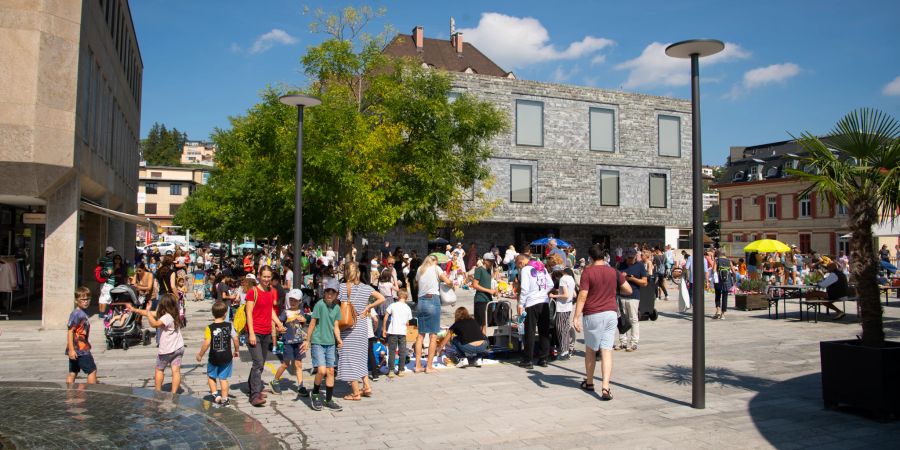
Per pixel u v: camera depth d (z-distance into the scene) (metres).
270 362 10.95
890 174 7.09
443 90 20.22
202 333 14.86
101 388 7.76
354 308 8.00
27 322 16.62
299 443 6.33
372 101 20.47
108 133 21.98
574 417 7.22
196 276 25.30
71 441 5.67
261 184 20.20
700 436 6.41
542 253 38.00
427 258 10.35
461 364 10.44
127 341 12.40
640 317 14.79
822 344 7.51
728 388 8.62
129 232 32.72
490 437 6.48
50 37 14.65
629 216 38.91
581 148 37.94
